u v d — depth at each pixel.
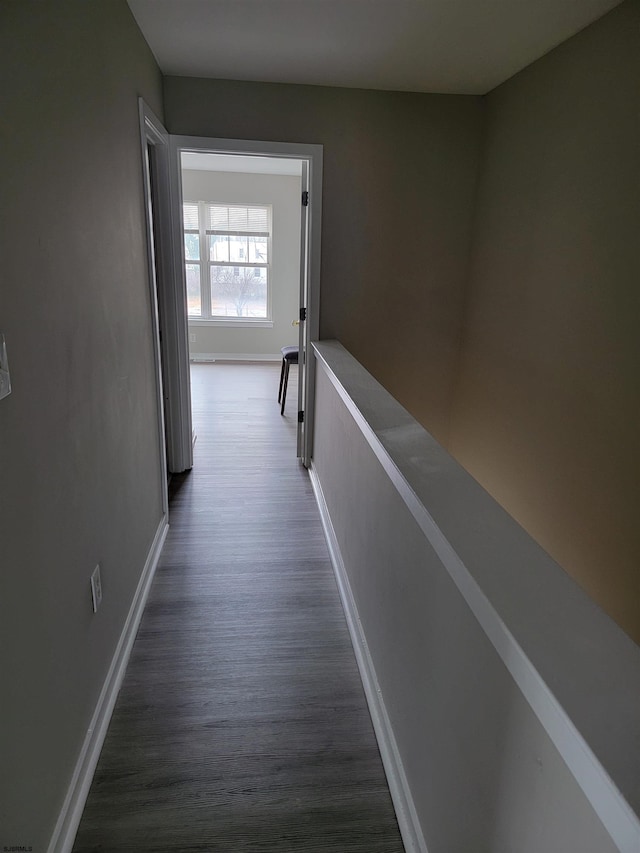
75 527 1.41
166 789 1.47
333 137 3.03
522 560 0.94
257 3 2.00
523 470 2.77
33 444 1.13
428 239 3.29
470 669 0.98
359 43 2.35
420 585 1.29
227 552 2.68
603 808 0.56
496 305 3.02
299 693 1.83
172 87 2.84
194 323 7.07
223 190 6.57
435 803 1.19
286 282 7.04
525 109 2.65
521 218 2.71
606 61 2.05
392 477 1.44
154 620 2.16
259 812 1.43
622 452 2.00
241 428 4.55
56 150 1.26
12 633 1.03
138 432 2.21
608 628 0.77
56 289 1.26
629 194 1.94
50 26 1.22
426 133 3.09
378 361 3.48
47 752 1.22
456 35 2.26
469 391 3.42
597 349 2.14
